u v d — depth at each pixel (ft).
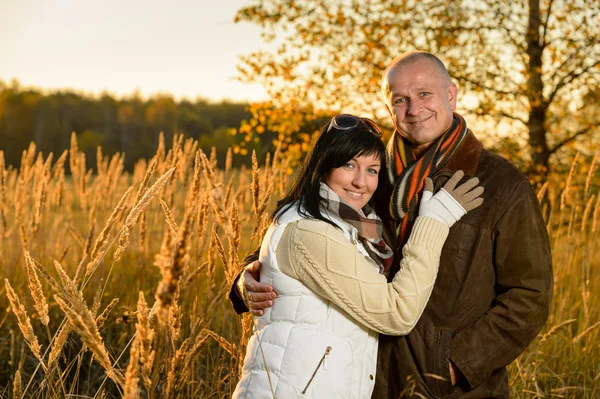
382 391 7.75
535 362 12.51
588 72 25.82
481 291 7.66
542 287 7.49
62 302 5.70
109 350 12.57
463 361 7.40
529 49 27.78
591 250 15.99
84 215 18.53
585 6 25.45
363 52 27.04
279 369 6.80
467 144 7.86
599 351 13.60
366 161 7.32
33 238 16.37
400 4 26.91
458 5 26.99
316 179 7.21
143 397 10.16
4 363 13.23
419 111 7.85
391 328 6.93
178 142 14.82
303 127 28.25
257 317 7.29
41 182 16.22
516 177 7.66
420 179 7.68
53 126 202.80
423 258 6.98
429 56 8.13
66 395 8.33
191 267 11.60
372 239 7.43
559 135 27.61
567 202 15.94
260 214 8.86
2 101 209.05
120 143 172.24
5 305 14.56
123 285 15.29
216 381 9.97
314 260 6.84
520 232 7.52
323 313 6.95
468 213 7.64
